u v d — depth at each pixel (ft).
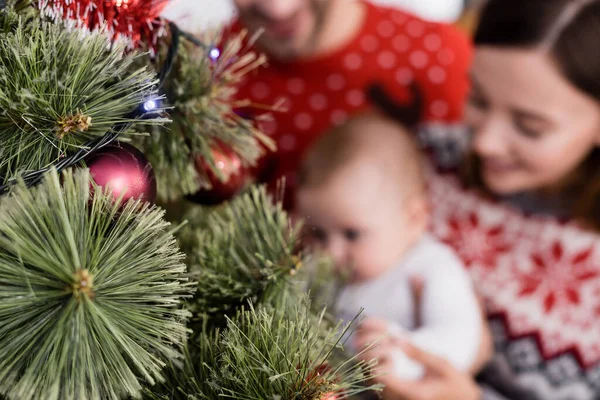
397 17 2.96
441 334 2.47
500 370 2.55
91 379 0.83
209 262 1.25
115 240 0.89
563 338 2.50
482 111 2.66
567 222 2.58
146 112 0.97
